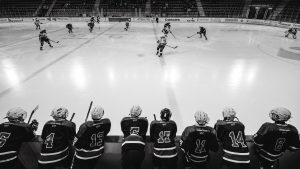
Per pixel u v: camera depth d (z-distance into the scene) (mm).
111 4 31047
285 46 13906
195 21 27891
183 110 5668
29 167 3430
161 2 30797
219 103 6062
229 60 10398
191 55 11305
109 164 3369
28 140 2936
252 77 8133
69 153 3182
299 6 24703
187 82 7574
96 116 2834
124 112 5562
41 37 12109
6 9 31188
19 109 2893
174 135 2951
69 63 9766
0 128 2787
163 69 8969
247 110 5699
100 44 13992
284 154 3264
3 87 7160
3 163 2721
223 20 27594
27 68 9070
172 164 2871
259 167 3326
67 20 29156
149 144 3270
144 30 20484
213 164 3389
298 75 8406
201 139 2738
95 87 7109
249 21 26656
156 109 5727
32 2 31875
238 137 2773
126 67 9211
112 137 3314
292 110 5727
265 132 2809
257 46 13742
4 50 12375
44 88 7043
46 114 5465
